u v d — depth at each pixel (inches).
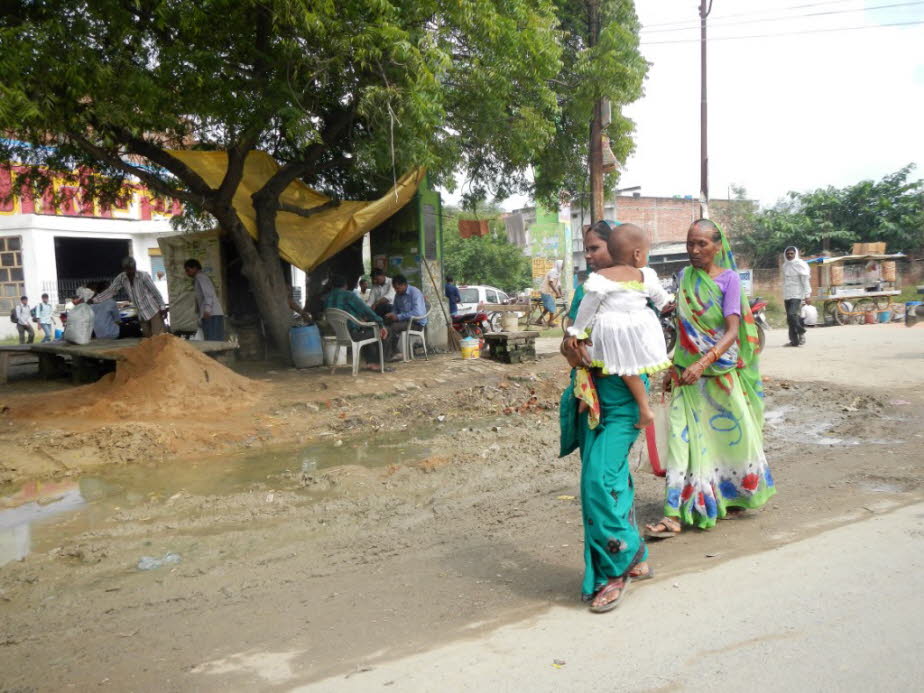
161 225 1178.6
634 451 243.4
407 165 381.1
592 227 143.9
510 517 184.7
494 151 505.7
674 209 1743.4
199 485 229.0
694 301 162.7
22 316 911.7
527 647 113.4
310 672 109.1
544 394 366.9
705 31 846.5
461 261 1689.2
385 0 334.0
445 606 131.7
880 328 690.8
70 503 213.6
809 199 1266.0
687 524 171.2
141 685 108.0
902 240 1152.2
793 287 536.4
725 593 129.0
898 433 256.2
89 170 495.2
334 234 477.4
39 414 311.1
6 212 1017.5
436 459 241.8
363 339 430.9
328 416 323.6
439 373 427.2
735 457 165.9
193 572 155.3
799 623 115.6
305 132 348.2
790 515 171.9
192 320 528.4
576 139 600.7
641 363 126.9
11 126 285.9
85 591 147.3
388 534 176.1
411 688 102.3
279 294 457.1
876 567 135.7
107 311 501.4
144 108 318.7
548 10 447.5
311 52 359.3
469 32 395.2
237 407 331.6
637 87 517.3
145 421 299.9
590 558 127.4
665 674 102.6
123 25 313.7
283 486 224.2
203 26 332.8
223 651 118.0
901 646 106.7
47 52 293.4
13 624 133.0
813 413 301.7
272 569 155.8
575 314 137.6
